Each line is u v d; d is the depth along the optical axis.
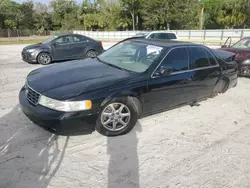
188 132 3.57
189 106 4.67
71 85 3.09
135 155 2.91
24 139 3.14
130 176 2.52
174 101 3.99
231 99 5.20
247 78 7.31
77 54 10.16
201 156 2.95
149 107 3.64
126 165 2.70
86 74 3.46
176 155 2.95
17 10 46.28
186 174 2.60
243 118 4.18
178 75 3.89
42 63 9.41
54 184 2.35
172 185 2.42
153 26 41.44
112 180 2.44
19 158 2.73
